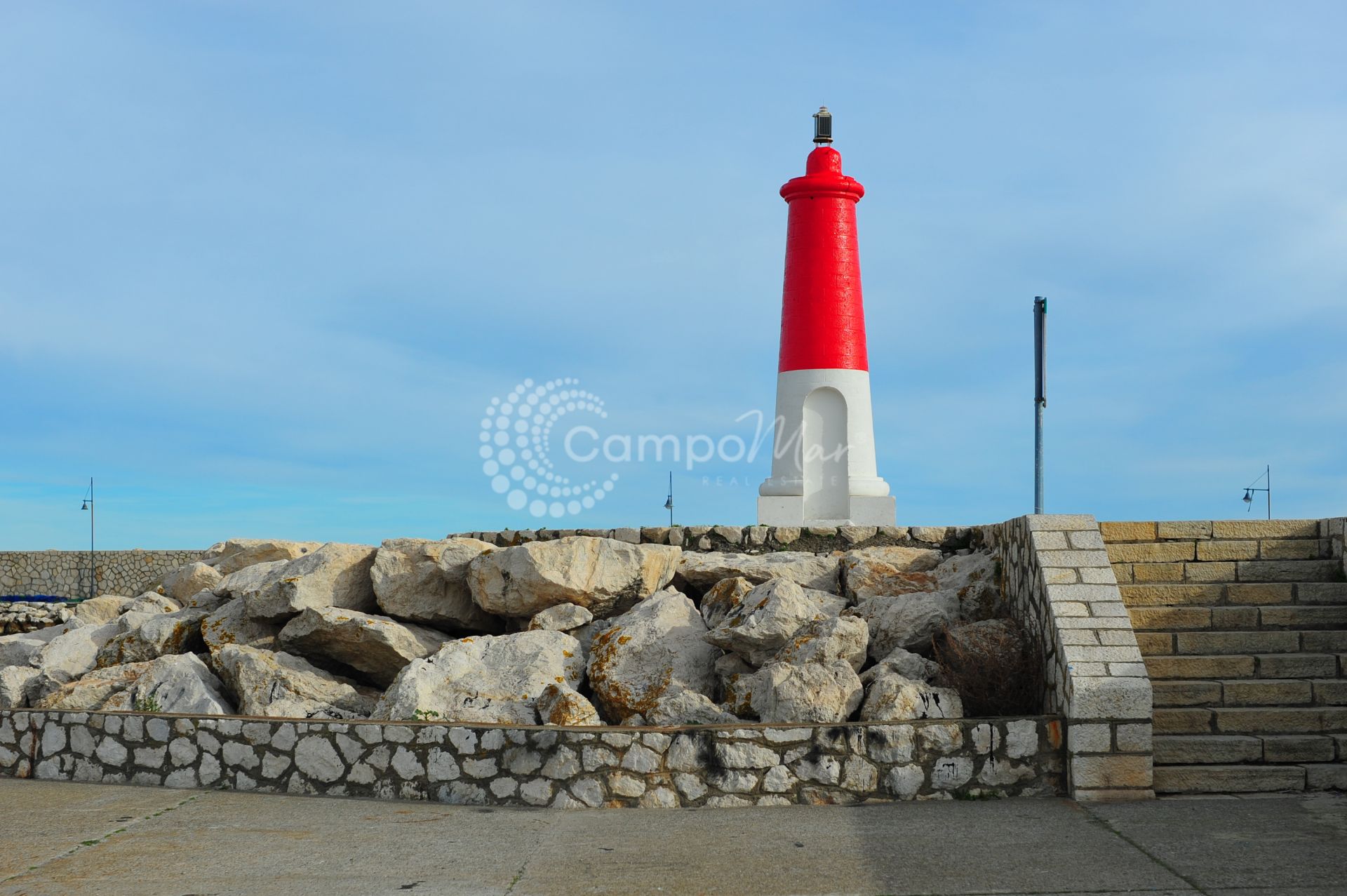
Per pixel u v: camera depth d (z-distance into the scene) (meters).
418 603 11.92
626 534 14.07
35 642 13.75
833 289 17.92
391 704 9.70
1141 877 6.35
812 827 7.59
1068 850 6.92
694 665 10.26
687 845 7.21
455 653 10.35
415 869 6.75
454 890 6.34
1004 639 9.53
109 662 12.30
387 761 8.73
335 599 11.90
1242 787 8.32
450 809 8.29
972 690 9.14
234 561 14.78
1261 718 8.69
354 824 7.85
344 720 9.06
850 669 9.16
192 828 7.79
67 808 8.45
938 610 10.21
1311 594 9.82
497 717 9.37
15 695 11.62
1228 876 6.34
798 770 8.31
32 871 6.77
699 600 12.67
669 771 8.31
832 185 17.97
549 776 8.38
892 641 10.13
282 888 6.40
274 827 7.79
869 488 17.58
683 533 13.94
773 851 7.04
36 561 32.53
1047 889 6.19
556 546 11.61
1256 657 9.13
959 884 6.31
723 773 8.30
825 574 12.19
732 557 12.94
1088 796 8.16
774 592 10.22
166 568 32.69
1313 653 9.20
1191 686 8.91
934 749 8.34
